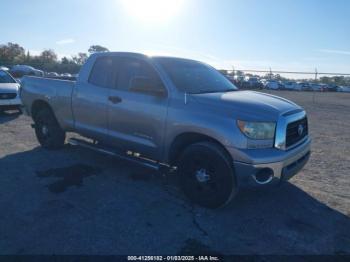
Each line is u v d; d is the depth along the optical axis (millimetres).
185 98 3967
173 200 4086
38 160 5578
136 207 3863
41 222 3443
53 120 6047
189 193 3980
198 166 3859
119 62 4805
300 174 5297
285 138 3627
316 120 12172
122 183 4613
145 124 4312
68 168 5184
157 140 4219
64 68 49344
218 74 5270
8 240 3092
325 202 4176
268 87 46094
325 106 18953
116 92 4680
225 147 3539
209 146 3676
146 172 5094
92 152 6145
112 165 5398
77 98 5277
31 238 3135
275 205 4035
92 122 5121
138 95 4391
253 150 3465
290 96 30516
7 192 4191
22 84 6547
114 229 3344
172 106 4008
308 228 3486
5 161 5480
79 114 5316
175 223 3504
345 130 9922
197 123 3725
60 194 4168
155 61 4391
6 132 7836
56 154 5961
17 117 10234
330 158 6371
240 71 21562
